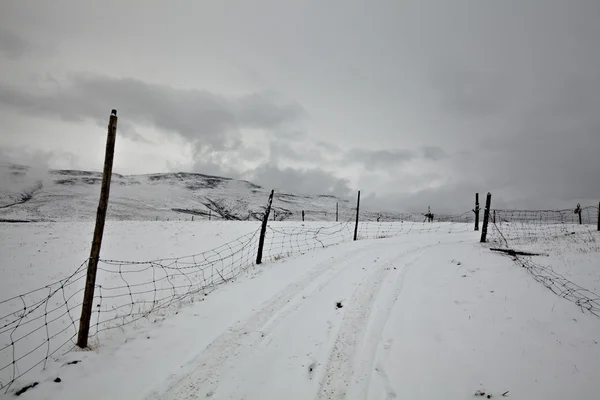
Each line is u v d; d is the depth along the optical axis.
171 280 14.30
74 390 5.02
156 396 4.96
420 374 5.53
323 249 15.97
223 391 5.10
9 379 6.99
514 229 23.48
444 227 27.48
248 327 7.20
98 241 6.56
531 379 5.35
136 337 6.73
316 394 5.06
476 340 6.55
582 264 10.51
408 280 10.27
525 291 8.75
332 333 6.92
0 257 18.45
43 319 10.84
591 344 6.22
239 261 16.30
